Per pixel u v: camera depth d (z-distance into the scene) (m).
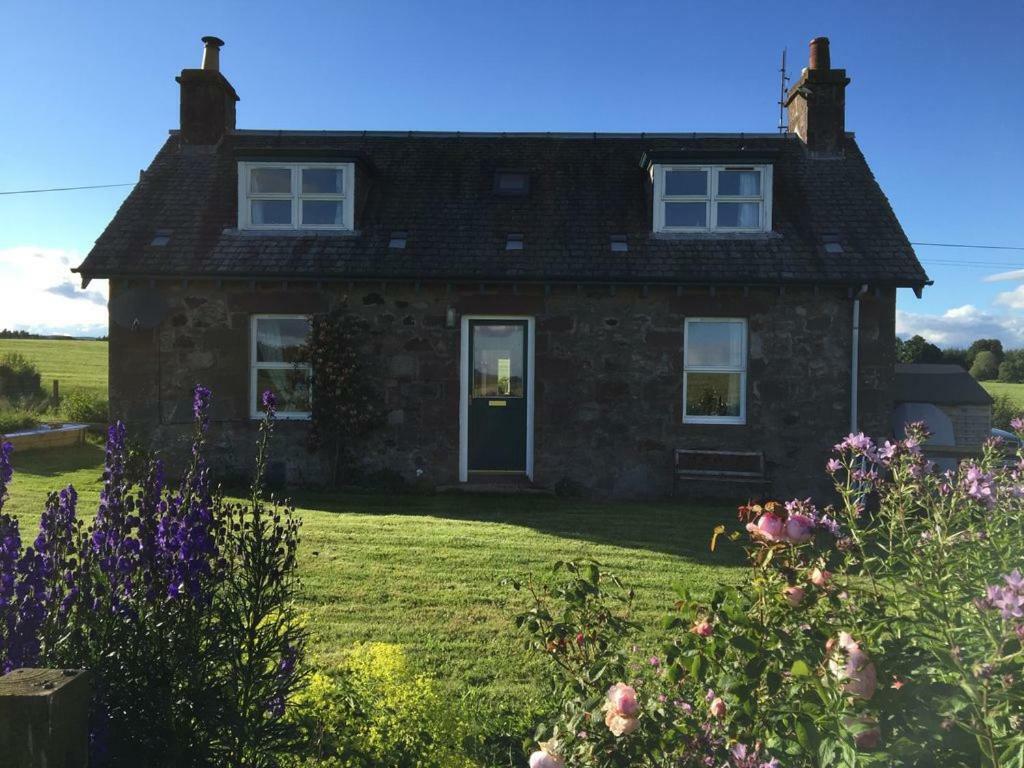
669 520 8.85
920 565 2.50
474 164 12.35
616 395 10.70
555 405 10.73
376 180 12.03
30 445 13.96
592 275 10.45
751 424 10.61
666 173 11.30
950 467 10.13
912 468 2.76
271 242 11.04
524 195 11.75
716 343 10.95
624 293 10.70
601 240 11.00
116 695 2.63
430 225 11.27
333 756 2.75
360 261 10.72
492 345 11.15
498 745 3.23
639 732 2.42
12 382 24.06
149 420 10.85
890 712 2.16
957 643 2.23
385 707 3.02
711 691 2.59
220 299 10.85
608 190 11.81
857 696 2.12
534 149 12.66
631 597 3.55
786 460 10.56
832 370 10.52
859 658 2.11
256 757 2.65
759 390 10.58
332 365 10.58
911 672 2.22
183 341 10.86
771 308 10.59
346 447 10.84
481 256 10.77
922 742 2.11
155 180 11.96
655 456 10.67
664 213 11.22
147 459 3.10
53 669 2.26
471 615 5.37
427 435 10.82
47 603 2.75
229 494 10.09
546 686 3.91
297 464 10.84
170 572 2.84
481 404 11.12
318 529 7.78
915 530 2.94
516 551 7.06
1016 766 1.84
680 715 2.58
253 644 2.77
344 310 10.82
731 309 10.61
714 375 10.95
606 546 7.36
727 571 6.54
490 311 10.77
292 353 11.13
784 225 11.09
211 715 2.60
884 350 10.48
